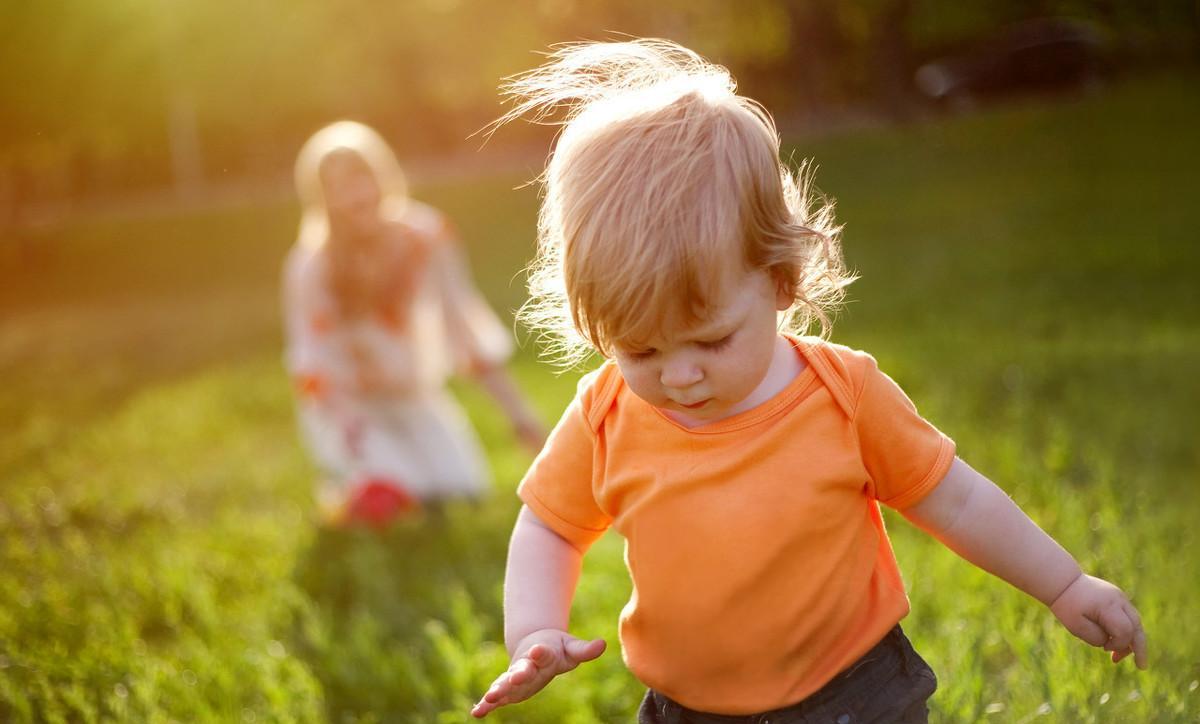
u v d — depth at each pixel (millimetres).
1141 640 2055
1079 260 11195
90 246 22938
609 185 1812
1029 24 25438
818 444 1988
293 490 5910
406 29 24844
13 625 3836
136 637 3738
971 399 6113
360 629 3684
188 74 20969
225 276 19219
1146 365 6879
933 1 24266
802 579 1967
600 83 2205
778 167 1914
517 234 18344
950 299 9883
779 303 1928
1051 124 20062
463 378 8945
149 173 35344
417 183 25922
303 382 5625
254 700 3311
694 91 1924
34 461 7172
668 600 2021
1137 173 15820
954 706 2672
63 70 18781
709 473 1977
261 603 4098
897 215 15586
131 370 10781
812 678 1996
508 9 25297
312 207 5766
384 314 5656
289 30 22672
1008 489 4488
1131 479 4676
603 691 3186
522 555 2203
